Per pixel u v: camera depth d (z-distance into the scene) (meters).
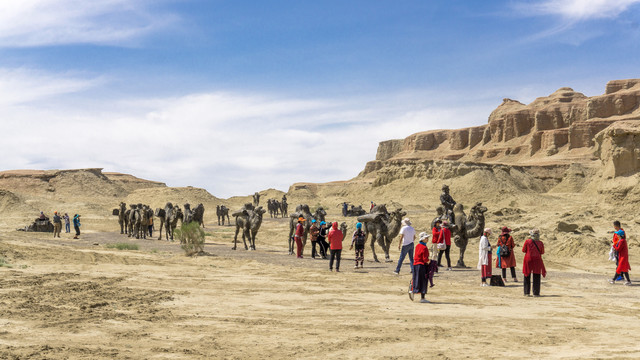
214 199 118.56
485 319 10.63
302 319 10.30
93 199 142.62
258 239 43.91
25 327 8.62
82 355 7.03
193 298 12.58
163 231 53.81
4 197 78.00
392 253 30.06
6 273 15.12
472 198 105.31
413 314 11.10
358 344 8.17
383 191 122.19
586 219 48.03
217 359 7.13
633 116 169.62
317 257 26.19
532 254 14.68
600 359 7.09
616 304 13.38
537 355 7.48
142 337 8.41
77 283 14.05
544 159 173.38
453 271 20.73
